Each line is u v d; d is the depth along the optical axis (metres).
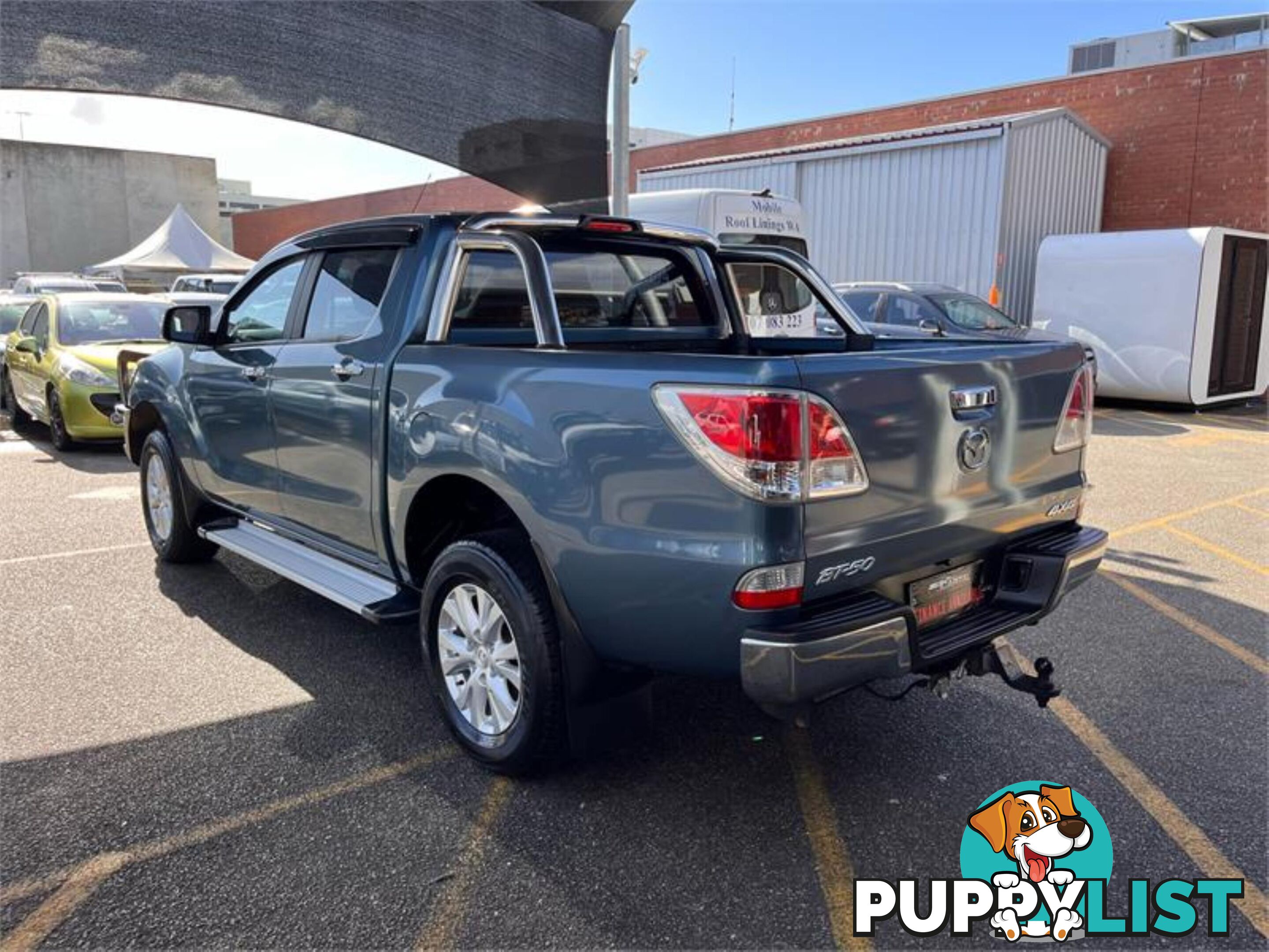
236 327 4.95
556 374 3.04
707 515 2.68
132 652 4.47
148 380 5.65
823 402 2.65
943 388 2.98
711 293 4.71
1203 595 5.51
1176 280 12.72
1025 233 14.66
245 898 2.70
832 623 2.68
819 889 2.78
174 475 5.50
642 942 2.54
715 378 2.67
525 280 3.65
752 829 3.08
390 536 3.76
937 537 3.03
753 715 3.91
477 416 3.24
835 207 16.14
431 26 4.90
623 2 5.49
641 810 3.18
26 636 4.66
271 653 4.48
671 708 3.98
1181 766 3.50
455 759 3.50
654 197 11.56
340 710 3.89
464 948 2.51
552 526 3.00
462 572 3.36
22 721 3.76
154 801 3.19
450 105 5.03
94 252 40.75
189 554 5.73
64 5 3.88
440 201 19.27
